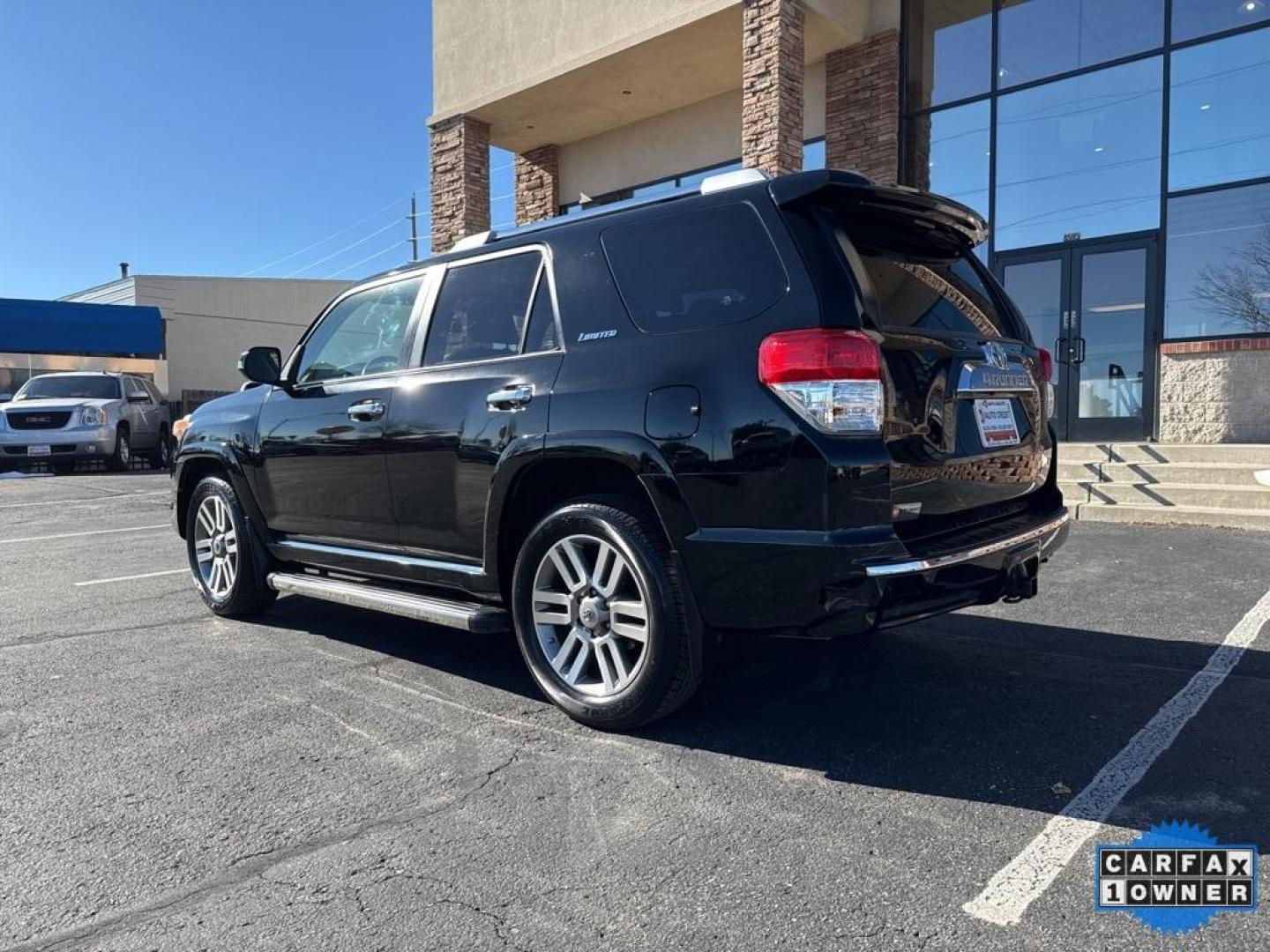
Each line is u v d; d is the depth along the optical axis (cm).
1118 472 853
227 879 237
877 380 279
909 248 339
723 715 348
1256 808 262
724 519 292
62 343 2066
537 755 313
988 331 360
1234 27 948
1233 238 959
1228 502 771
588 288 347
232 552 512
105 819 271
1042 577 577
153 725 348
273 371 468
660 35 1084
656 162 1376
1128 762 296
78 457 1506
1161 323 999
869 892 224
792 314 286
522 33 1259
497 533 360
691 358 304
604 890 228
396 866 242
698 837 253
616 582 326
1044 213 1076
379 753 318
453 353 394
